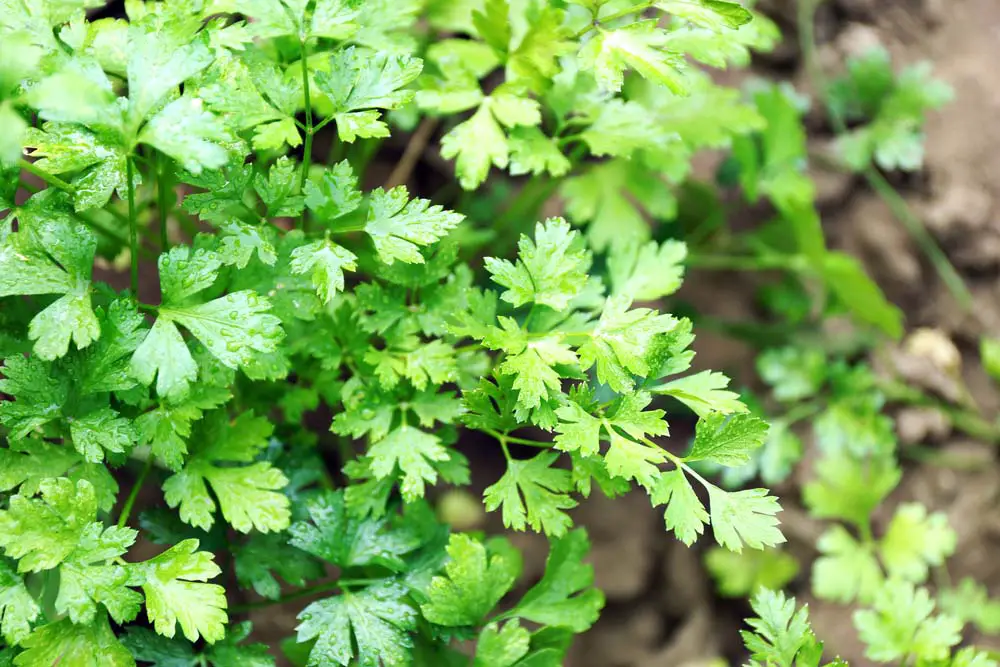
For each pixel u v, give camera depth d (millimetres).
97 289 582
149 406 597
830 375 781
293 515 624
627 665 774
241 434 607
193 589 576
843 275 764
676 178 689
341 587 614
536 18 625
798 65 878
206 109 571
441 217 589
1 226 579
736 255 835
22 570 568
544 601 622
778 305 832
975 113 865
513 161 633
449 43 659
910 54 887
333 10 591
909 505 761
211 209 591
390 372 610
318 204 590
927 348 823
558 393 589
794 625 602
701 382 594
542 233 594
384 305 616
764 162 764
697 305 836
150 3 618
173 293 582
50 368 581
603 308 597
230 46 589
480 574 606
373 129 589
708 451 588
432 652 632
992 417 827
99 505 587
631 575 781
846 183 863
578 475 597
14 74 554
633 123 646
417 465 607
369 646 604
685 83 592
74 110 560
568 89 649
